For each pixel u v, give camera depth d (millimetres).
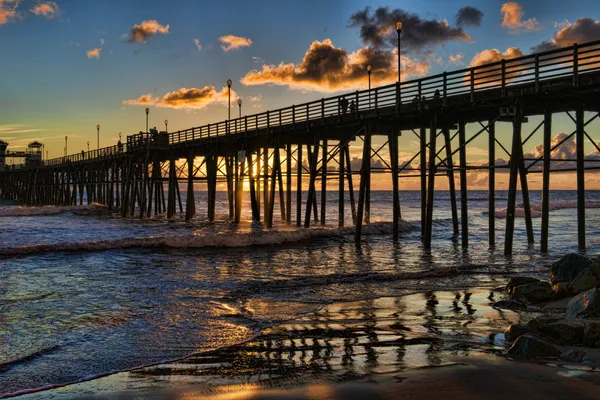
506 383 5508
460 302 10562
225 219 42469
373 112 22281
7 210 50000
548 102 17547
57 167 71875
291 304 10625
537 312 9445
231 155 38625
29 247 19734
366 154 23031
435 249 21000
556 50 15945
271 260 18125
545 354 6543
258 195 36250
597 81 14938
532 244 21438
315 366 6531
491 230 21656
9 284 13203
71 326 9008
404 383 5645
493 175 21562
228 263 17359
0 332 8633
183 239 22000
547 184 17906
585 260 10664
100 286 12914
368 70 26484
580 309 8344
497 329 8242
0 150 97812
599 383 5457
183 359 7098
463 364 6254
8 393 5938
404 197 117688
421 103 20078
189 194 39469
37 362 7070
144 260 18062
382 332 8227
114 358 7207
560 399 5051
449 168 20312
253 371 6445
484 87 17906
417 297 11172
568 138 17469
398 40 21250
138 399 5582
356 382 5770
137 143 44562
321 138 29562
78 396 5750
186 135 40156
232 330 8602
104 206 58844
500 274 14266
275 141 29391
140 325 9023
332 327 8664
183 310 10188
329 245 22922
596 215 46594
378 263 17188
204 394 5648
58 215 50125
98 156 55688
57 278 14164
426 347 7211
